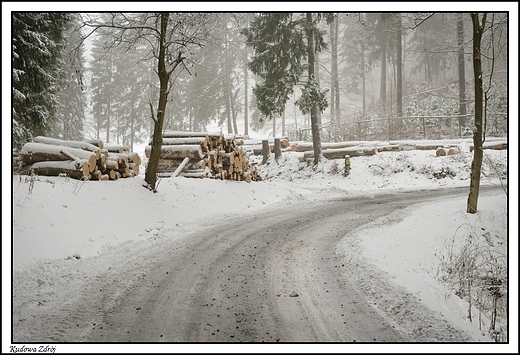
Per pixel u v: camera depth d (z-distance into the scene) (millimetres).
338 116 34938
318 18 22438
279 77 22594
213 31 13805
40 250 6707
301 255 7988
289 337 4570
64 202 8680
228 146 17266
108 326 4742
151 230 9836
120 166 12359
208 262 7480
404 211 12789
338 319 5086
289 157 26594
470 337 4867
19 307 5066
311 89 22391
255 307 5414
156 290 5977
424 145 23688
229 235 9797
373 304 5605
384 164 22047
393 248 8922
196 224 11078
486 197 13969
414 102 33719
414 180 20141
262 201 15469
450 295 6723
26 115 14102
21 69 13070
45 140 11125
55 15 13047
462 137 27125
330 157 24641
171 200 12055
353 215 12305
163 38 11922
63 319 4871
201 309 5312
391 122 30219
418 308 5500
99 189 10242
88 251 7441
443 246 9859
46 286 5781
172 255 7914
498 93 29047
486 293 7398
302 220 11719
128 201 10516
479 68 12016
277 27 22031
